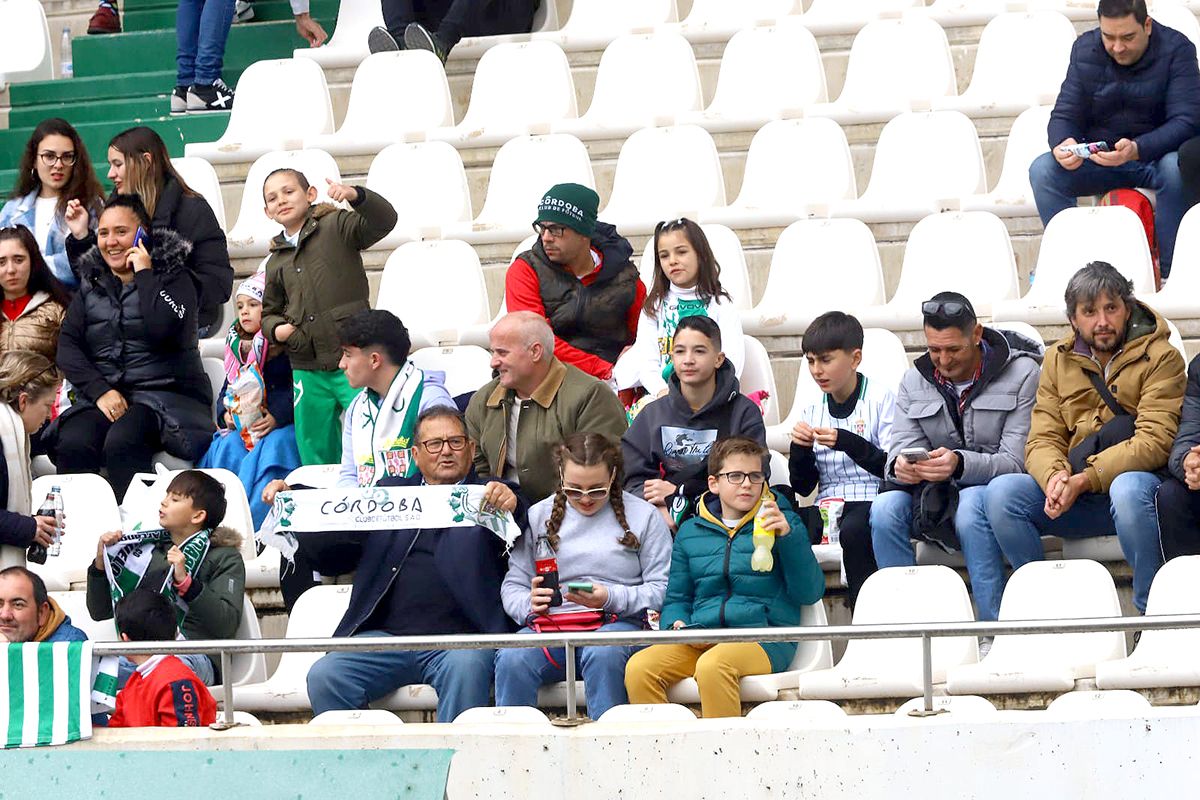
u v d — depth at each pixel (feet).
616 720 64.49
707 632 62.13
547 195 91.66
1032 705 70.44
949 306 80.07
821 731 61.98
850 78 121.29
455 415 76.48
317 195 107.04
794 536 72.74
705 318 81.05
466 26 127.65
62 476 90.22
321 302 94.27
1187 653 69.92
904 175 111.75
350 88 130.62
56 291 100.07
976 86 119.65
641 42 123.95
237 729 64.75
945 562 81.61
